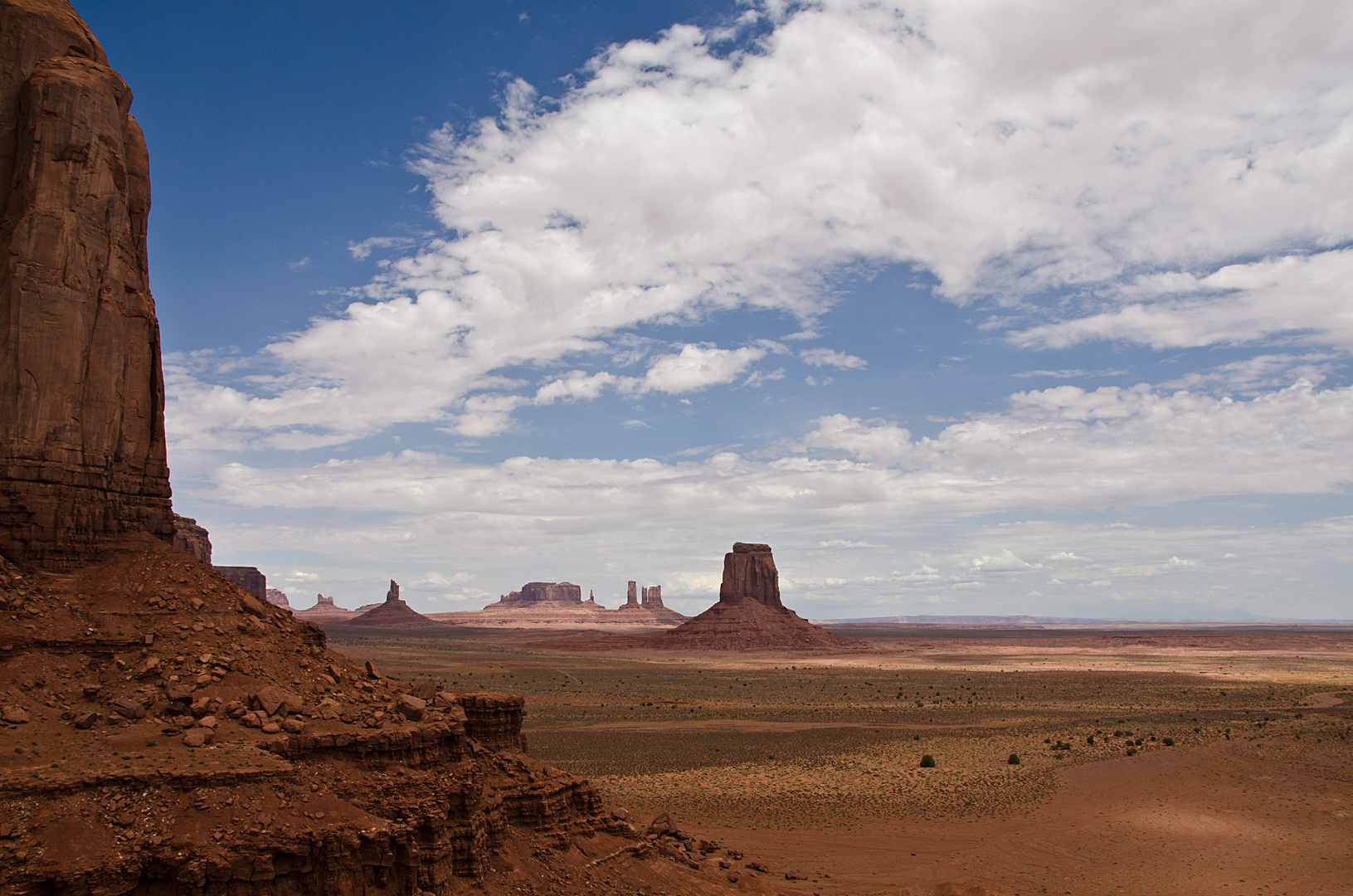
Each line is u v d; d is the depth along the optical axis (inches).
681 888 1542.8
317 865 1032.2
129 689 1144.2
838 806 2915.8
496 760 1476.4
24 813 924.6
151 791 997.2
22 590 1205.1
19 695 1080.2
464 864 1211.2
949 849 2425.0
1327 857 2319.1
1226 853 2368.4
